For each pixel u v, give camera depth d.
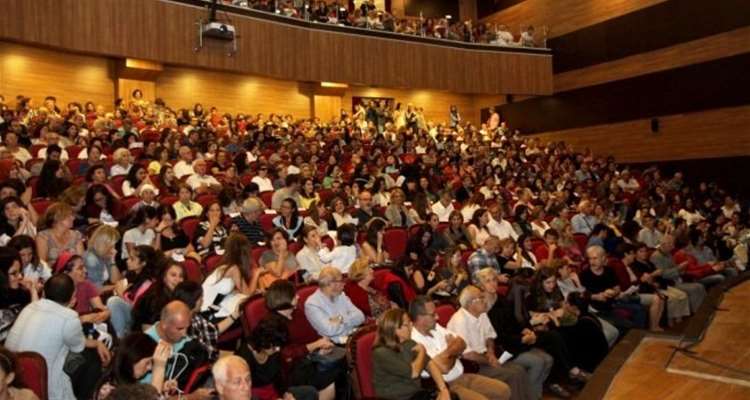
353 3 14.20
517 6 14.88
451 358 3.23
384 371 2.90
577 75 13.38
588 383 3.51
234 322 3.37
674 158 11.47
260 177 7.01
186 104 11.00
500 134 13.38
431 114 14.61
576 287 4.96
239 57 10.70
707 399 3.23
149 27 9.65
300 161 7.95
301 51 11.62
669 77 11.58
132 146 7.23
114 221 4.88
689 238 7.47
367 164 8.50
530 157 11.95
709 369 3.68
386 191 7.63
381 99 13.88
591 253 5.23
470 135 13.01
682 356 3.97
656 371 3.74
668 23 11.62
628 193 10.09
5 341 2.74
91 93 9.78
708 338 4.36
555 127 13.80
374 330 3.13
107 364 2.80
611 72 12.66
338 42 12.11
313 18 11.91
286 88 12.43
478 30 14.01
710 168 10.91
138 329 2.99
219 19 10.41
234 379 2.11
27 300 3.01
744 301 5.56
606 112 12.73
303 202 6.49
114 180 5.81
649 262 5.97
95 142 6.18
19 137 6.64
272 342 2.76
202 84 11.23
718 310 5.22
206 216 4.85
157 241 4.39
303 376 3.14
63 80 9.44
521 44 13.91
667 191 10.45
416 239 5.42
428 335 3.41
